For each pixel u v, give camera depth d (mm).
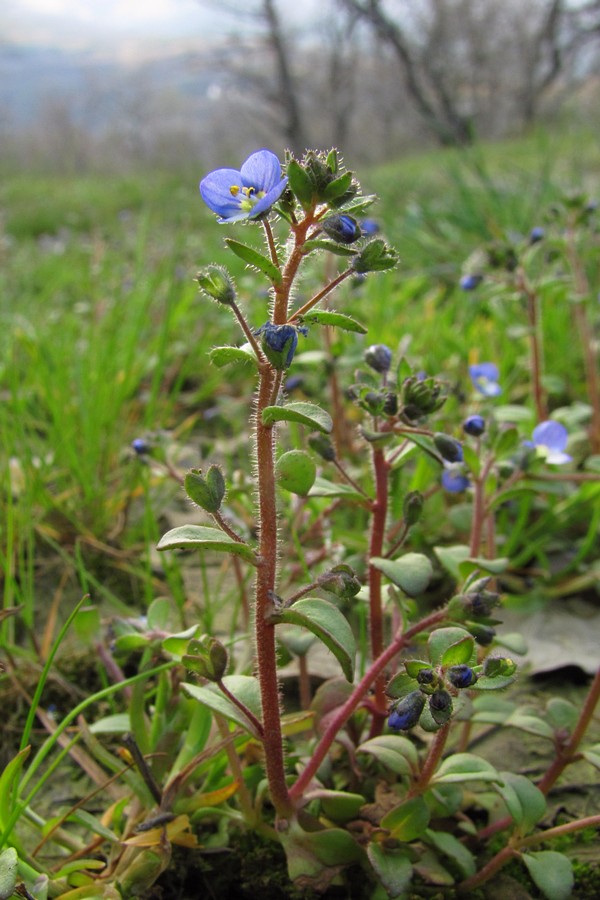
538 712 154
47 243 873
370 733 152
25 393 281
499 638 152
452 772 137
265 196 118
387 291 358
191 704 153
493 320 335
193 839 144
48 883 135
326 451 154
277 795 136
